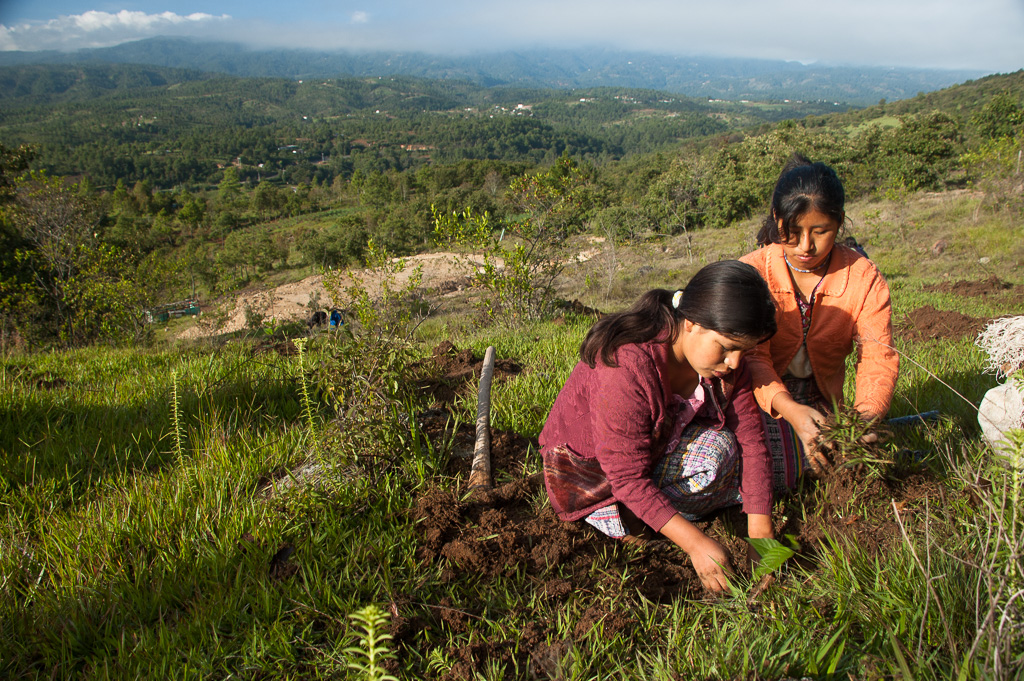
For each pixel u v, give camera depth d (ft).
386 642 5.90
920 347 17.12
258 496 9.03
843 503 7.72
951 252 41.57
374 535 7.69
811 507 8.10
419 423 10.03
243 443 10.43
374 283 33.32
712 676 5.27
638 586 6.84
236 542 7.48
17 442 11.34
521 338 20.59
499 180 305.53
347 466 8.77
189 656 5.78
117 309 37.88
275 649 5.94
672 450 7.11
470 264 28.30
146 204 396.37
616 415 6.41
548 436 7.68
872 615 5.82
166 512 8.25
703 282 5.77
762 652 5.47
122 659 5.78
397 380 9.36
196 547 7.50
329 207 431.43
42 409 12.80
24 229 42.80
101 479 9.79
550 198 29.25
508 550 7.28
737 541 7.30
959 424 10.05
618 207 81.97
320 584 6.72
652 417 6.54
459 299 37.63
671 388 6.78
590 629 6.03
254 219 387.34
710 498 7.52
